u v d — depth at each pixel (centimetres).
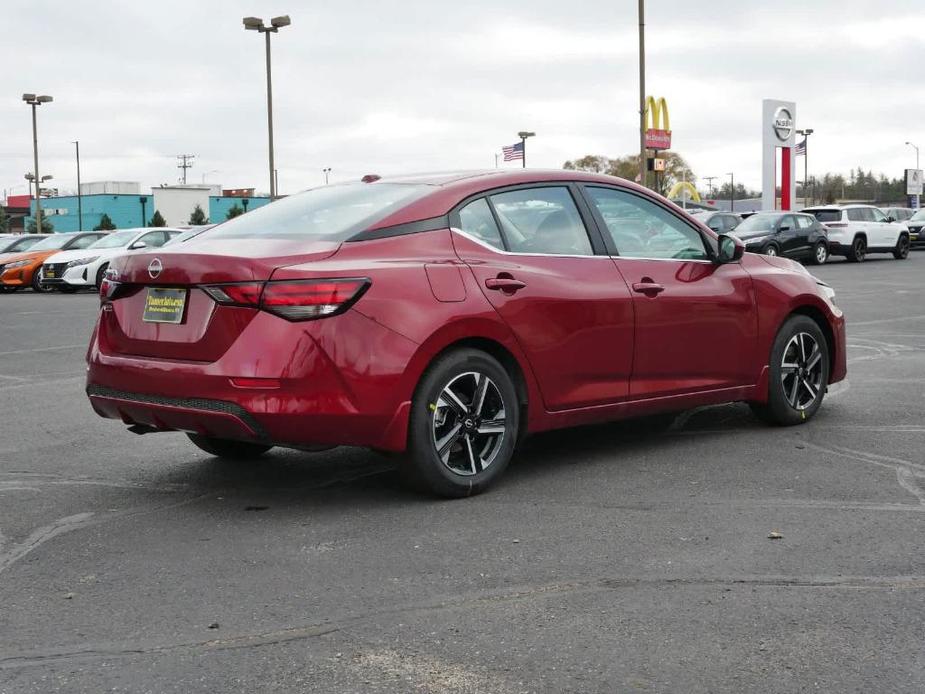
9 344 1255
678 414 677
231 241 473
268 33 3250
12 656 301
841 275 2445
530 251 507
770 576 358
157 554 399
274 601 343
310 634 314
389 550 397
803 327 627
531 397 498
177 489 505
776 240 2873
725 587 348
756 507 449
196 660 296
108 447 612
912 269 2705
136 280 464
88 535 427
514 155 5488
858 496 465
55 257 2525
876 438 591
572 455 562
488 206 501
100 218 11325
